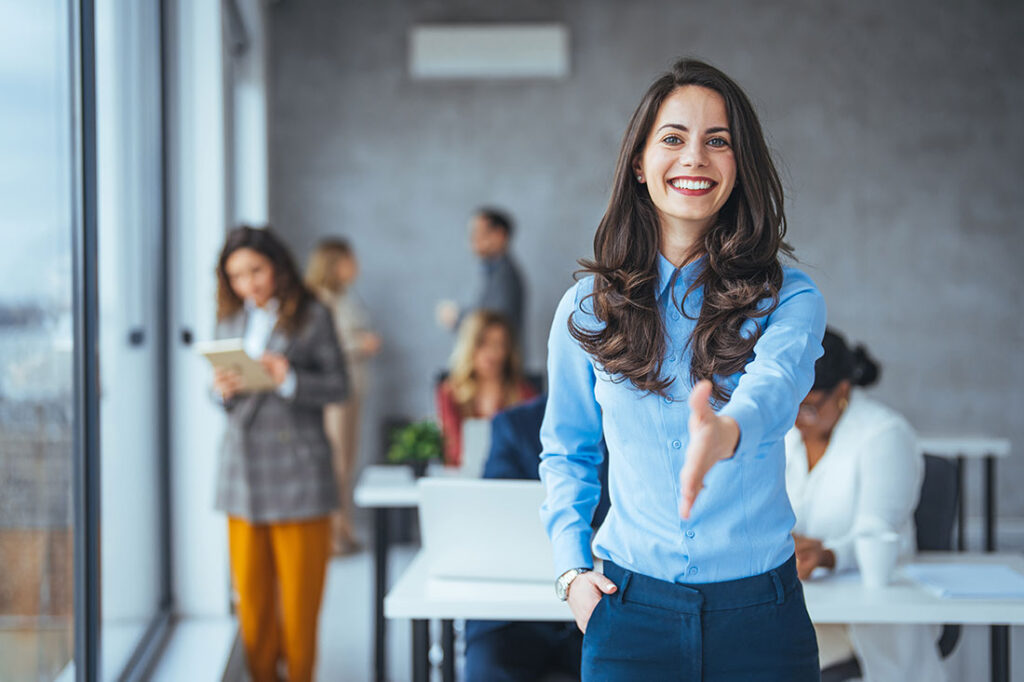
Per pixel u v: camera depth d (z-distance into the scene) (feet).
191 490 13.99
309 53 22.85
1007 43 22.85
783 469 5.65
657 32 22.95
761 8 22.91
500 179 23.07
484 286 21.67
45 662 7.88
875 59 22.93
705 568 5.54
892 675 8.70
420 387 23.22
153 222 13.23
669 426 5.60
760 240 5.64
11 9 7.06
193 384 13.97
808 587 8.20
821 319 5.57
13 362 7.14
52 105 8.03
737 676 5.52
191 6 14.12
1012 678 13.56
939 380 23.09
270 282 12.17
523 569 8.26
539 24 22.97
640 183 5.88
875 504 8.89
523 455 9.98
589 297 5.87
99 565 8.95
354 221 23.03
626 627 5.65
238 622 13.79
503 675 9.05
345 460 20.65
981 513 23.00
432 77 22.80
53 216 8.05
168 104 13.85
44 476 7.85
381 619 13.30
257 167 19.38
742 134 5.64
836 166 22.97
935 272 23.04
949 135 22.95
